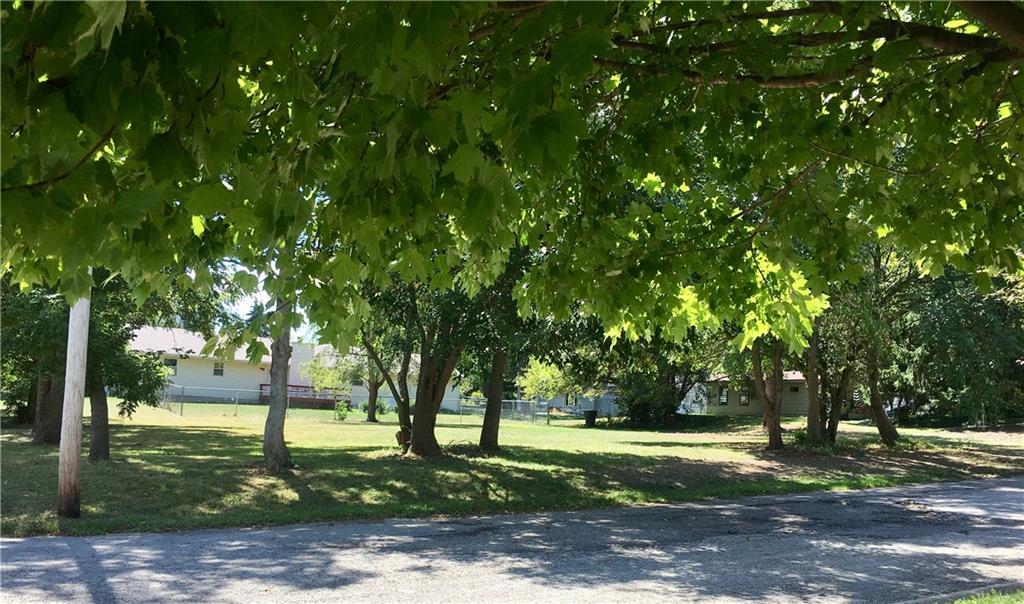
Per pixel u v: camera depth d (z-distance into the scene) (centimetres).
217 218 500
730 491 1872
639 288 602
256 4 200
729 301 675
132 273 470
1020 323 2745
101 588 863
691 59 480
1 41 195
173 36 209
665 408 4956
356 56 220
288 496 1571
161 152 237
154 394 2044
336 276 485
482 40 416
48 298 1728
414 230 428
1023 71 490
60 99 219
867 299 2311
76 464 1302
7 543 1129
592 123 609
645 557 1076
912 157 544
